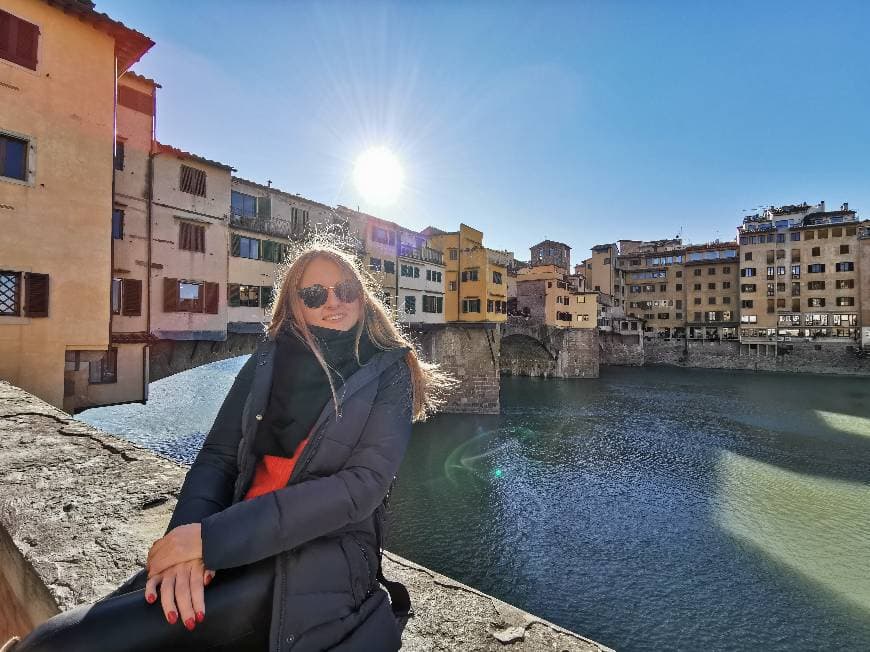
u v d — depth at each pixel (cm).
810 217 7394
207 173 2195
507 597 1645
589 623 1516
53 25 1274
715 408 4662
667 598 1633
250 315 2392
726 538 2038
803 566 1819
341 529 130
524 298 6631
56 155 1270
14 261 1191
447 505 2358
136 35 1416
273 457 135
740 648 1408
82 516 286
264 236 2484
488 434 3606
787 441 3522
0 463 386
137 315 1877
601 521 2202
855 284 6881
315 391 137
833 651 1394
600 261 8950
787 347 7281
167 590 103
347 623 118
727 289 8150
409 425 140
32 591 224
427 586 220
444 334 4241
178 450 2870
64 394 1327
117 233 1817
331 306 148
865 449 3316
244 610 112
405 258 3881
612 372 7450
